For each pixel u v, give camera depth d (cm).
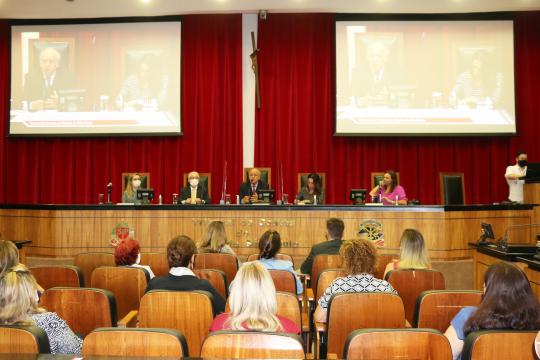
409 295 341
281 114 886
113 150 912
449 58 866
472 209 653
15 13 869
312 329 350
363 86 875
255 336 171
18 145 924
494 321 196
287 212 654
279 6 840
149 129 890
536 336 169
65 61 897
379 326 253
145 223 664
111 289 344
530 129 876
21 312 203
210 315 257
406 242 361
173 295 258
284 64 888
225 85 891
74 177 919
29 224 690
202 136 893
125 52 890
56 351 213
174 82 886
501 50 866
